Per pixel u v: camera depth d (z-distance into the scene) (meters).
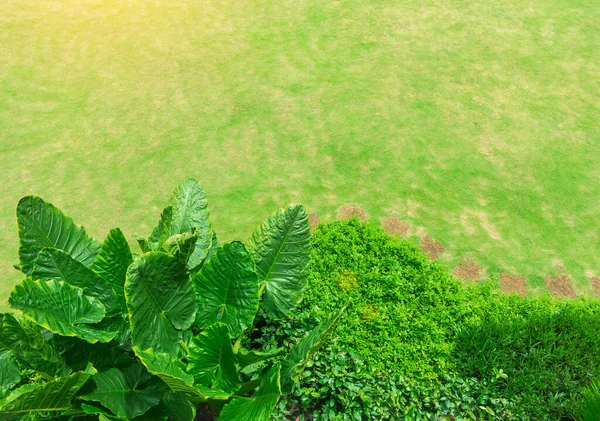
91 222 8.36
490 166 9.59
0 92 10.68
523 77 11.61
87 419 4.44
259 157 9.53
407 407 5.36
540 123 10.52
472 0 13.97
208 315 5.07
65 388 3.89
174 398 4.55
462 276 7.86
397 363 5.73
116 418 4.19
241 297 4.93
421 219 8.64
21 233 4.80
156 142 9.74
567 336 5.97
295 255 5.48
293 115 10.40
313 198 8.85
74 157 9.41
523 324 6.07
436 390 5.51
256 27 12.77
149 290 4.35
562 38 12.76
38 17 12.82
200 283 4.99
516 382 5.56
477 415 5.50
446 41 12.52
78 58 11.62
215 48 12.04
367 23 13.01
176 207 5.72
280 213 5.48
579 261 8.18
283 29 12.73
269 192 8.91
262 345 5.83
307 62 11.74
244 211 8.59
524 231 8.57
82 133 9.88
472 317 6.27
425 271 6.73
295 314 6.04
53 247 4.68
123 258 4.91
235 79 11.20
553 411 5.41
